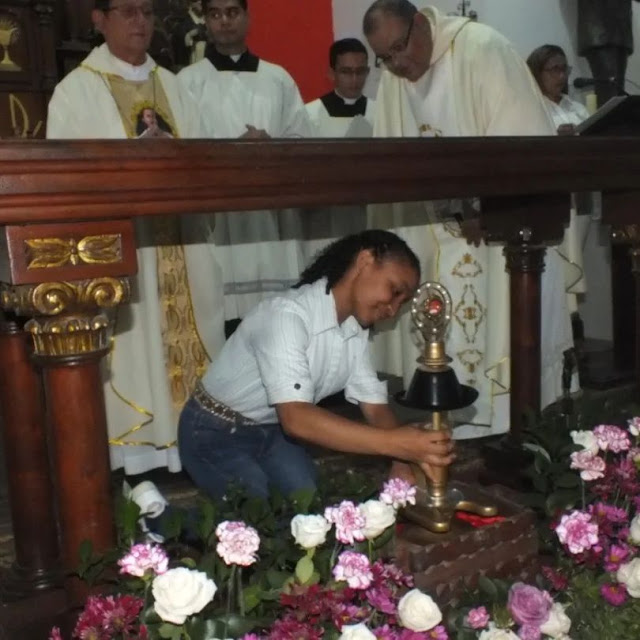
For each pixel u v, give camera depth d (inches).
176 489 137.8
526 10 249.6
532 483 115.6
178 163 75.0
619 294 194.1
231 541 71.9
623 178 111.7
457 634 75.9
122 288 76.6
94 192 71.9
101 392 79.3
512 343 128.1
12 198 68.8
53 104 141.7
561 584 82.6
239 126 182.5
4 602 93.4
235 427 103.1
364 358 98.9
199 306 144.1
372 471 136.2
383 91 160.4
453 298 152.1
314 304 92.0
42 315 74.9
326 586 71.5
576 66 261.1
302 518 72.5
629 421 100.0
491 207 126.1
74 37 206.4
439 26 151.1
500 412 154.6
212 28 182.1
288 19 245.4
